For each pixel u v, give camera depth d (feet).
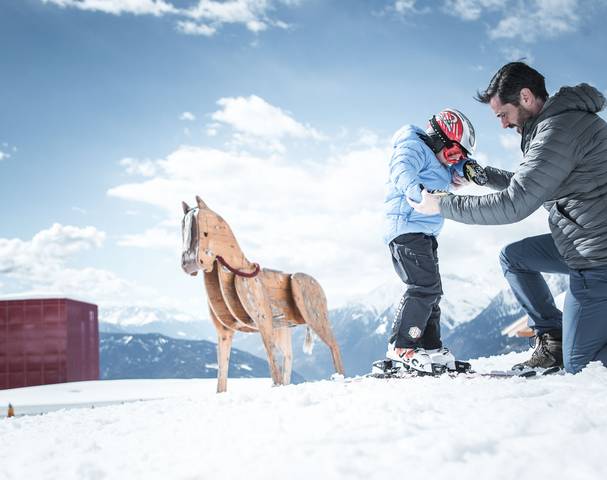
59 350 55.57
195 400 12.59
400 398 8.64
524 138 12.00
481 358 20.34
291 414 8.36
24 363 55.52
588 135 10.99
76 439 9.15
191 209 17.33
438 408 7.68
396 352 13.87
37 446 9.04
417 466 5.23
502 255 13.73
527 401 7.72
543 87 11.81
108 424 10.73
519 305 13.75
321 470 5.28
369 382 11.64
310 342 19.88
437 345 14.35
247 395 11.69
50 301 56.13
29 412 30.19
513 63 11.89
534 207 10.98
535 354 13.46
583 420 6.30
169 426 9.16
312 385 12.41
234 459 6.05
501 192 11.12
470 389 9.12
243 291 17.20
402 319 13.85
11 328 55.88
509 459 5.23
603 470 4.88
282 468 5.47
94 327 63.87
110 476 6.26
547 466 5.03
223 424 8.45
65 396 35.53
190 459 6.41
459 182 14.62
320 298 19.89
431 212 11.75
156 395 33.53
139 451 7.32
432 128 14.43
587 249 11.15
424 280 13.87
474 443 5.68
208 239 16.90
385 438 6.26
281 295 18.95
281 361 19.65
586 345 11.26
